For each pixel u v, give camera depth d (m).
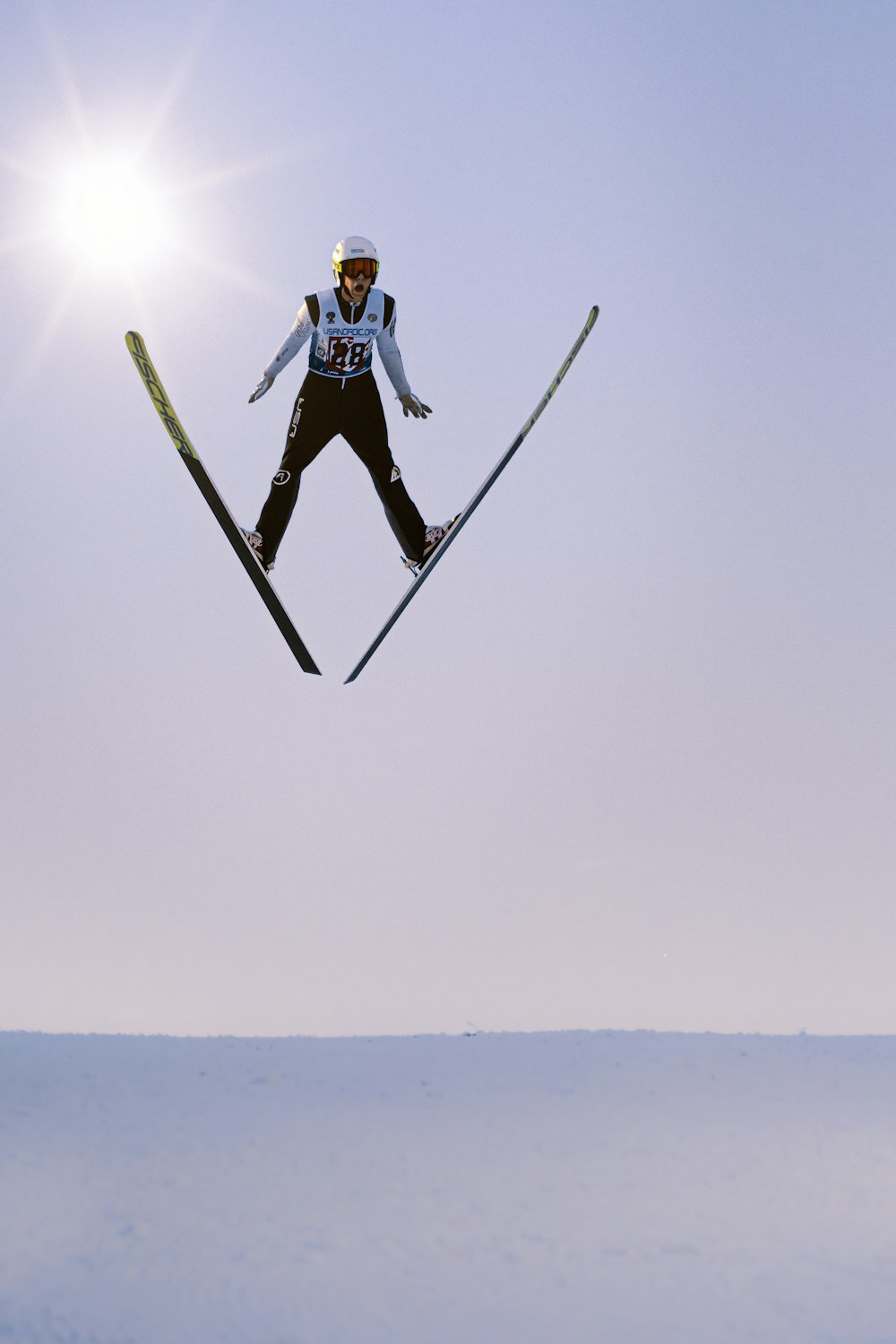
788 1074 9.59
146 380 9.01
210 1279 6.07
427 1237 6.49
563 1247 6.39
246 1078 9.35
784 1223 6.69
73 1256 6.31
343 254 9.16
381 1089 9.07
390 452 9.77
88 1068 9.63
